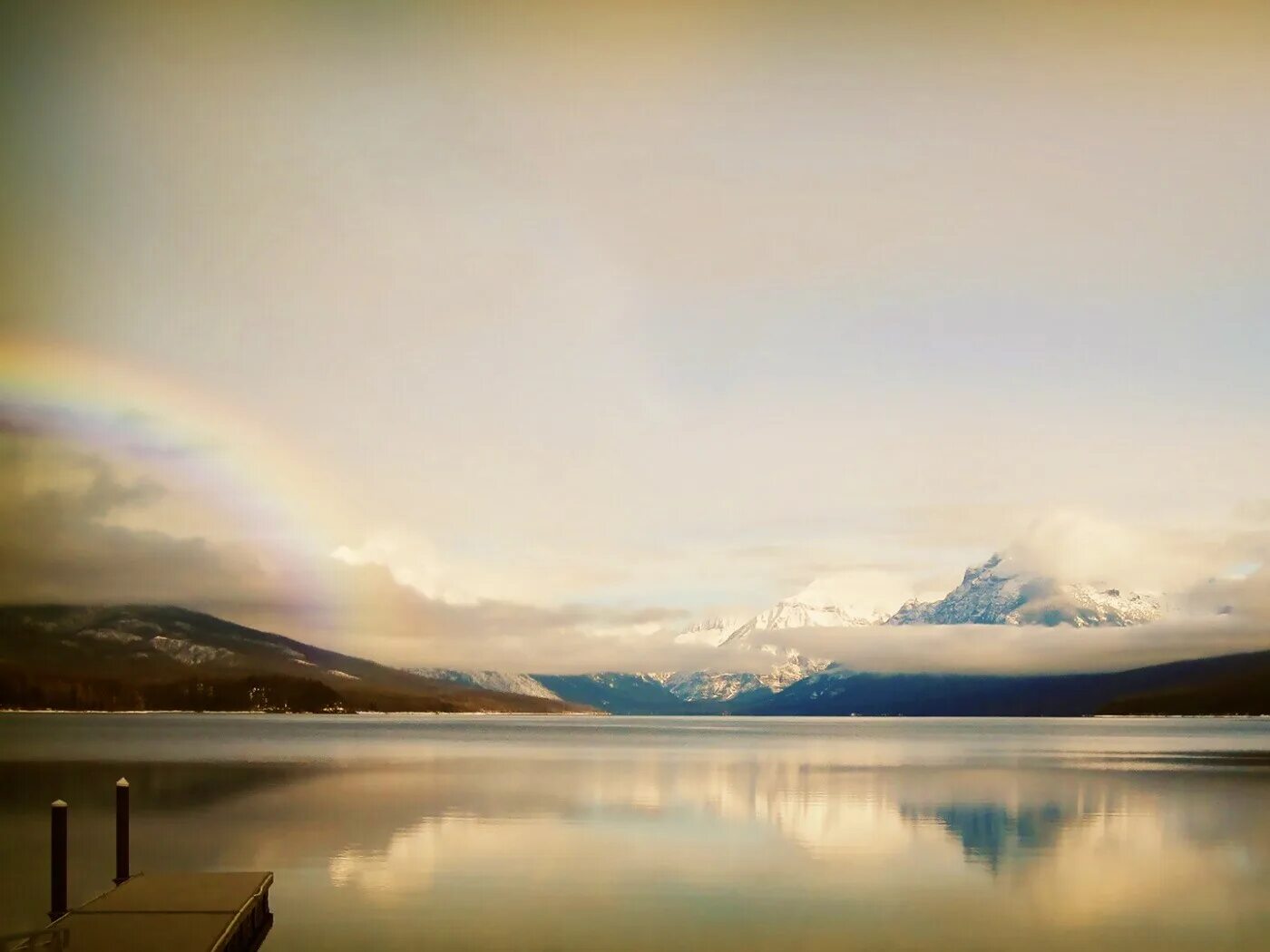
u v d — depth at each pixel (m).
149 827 27.47
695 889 19.75
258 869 21.48
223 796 35.47
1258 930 16.98
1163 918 17.72
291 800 34.19
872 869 21.77
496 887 19.81
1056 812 31.30
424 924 17.11
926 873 21.31
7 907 18.47
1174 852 23.89
